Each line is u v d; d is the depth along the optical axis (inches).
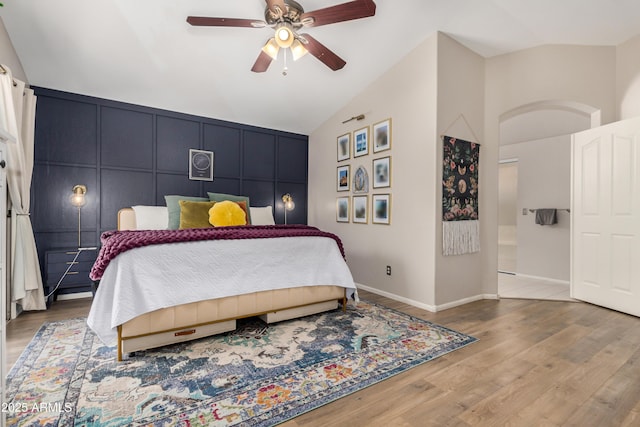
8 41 103.8
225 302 89.6
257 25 89.4
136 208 138.7
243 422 53.1
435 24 113.7
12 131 99.2
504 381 66.4
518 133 178.5
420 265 122.0
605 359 76.7
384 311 115.5
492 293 134.9
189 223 131.6
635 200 110.8
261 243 97.4
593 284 124.7
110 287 76.4
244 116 171.8
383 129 140.8
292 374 68.9
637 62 119.0
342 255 115.8
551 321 105.2
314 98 159.5
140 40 113.3
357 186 156.7
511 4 103.6
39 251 128.4
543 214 175.0
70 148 134.3
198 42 116.4
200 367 71.9
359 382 65.7
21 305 111.7
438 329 96.7
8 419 53.3
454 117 124.0
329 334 92.0
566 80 126.8
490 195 135.5
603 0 99.1
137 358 76.4
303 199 202.1
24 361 74.7
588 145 127.3
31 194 126.4
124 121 146.3
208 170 168.2
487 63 136.9
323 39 119.2
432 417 54.6
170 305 79.4
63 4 96.7
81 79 128.0
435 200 116.8
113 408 56.7
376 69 138.1
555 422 53.2
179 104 153.7
